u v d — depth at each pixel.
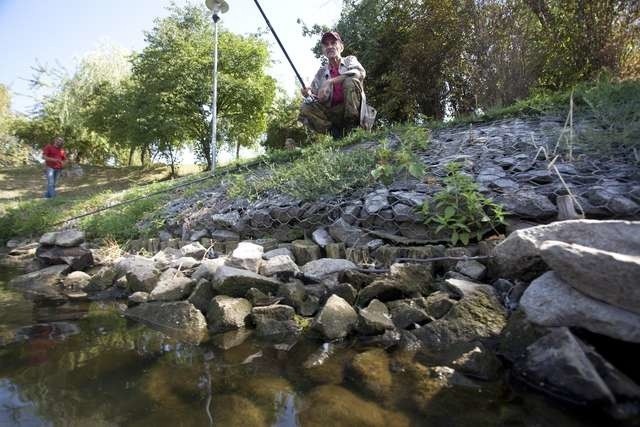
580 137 2.75
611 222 1.53
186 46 15.38
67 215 6.33
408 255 2.25
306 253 2.65
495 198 2.27
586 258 1.34
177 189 5.48
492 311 1.65
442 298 1.79
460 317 1.64
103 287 2.94
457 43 7.96
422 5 9.05
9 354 1.66
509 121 3.74
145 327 2.04
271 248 2.93
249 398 1.27
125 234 4.43
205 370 1.49
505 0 6.48
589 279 1.34
